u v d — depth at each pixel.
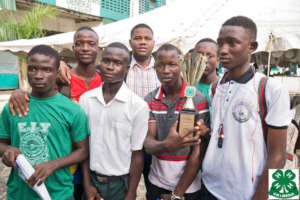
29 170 1.31
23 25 8.08
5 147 1.43
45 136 1.43
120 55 1.56
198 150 1.51
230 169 1.33
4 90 10.38
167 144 1.37
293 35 4.26
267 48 4.43
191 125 1.36
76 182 1.84
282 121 1.18
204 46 2.42
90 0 10.51
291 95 5.01
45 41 5.73
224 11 5.09
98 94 1.62
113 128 1.58
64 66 1.95
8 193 1.49
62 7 9.56
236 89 1.33
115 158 1.58
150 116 1.65
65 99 1.53
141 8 12.96
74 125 1.50
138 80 2.50
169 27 5.15
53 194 1.46
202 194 1.69
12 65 10.54
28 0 8.55
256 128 1.26
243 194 1.30
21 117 1.42
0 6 7.74
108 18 11.48
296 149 1.92
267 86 1.23
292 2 4.71
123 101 1.58
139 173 1.63
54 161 1.41
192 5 5.65
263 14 4.63
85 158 1.56
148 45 2.48
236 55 1.25
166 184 1.62
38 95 1.47
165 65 1.55
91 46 1.98
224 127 1.36
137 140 1.59
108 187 1.58
